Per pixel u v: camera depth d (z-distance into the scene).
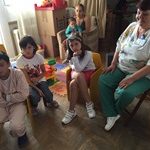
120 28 3.46
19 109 1.58
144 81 1.54
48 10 2.92
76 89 1.80
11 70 1.54
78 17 2.96
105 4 3.11
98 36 3.27
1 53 1.50
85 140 1.64
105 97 1.68
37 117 1.92
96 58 1.92
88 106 1.88
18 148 1.62
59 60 3.03
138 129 1.71
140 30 1.57
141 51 1.51
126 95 1.51
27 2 2.97
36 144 1.63
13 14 2.97
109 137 1.65
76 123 1.82
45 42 3.22
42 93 1.93
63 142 1.63
